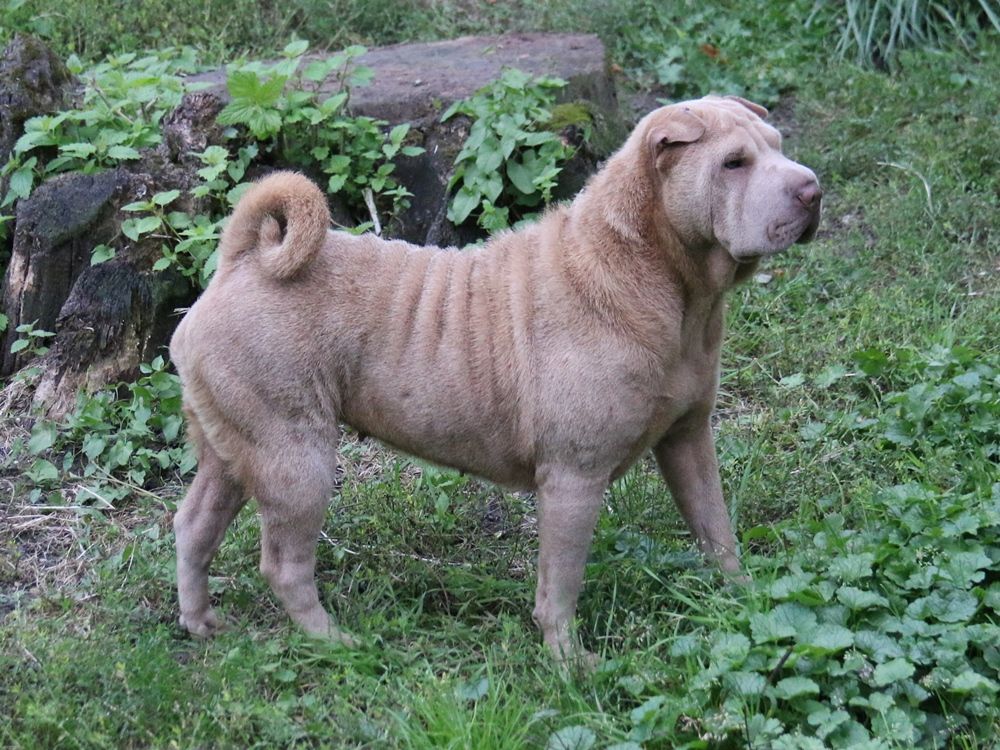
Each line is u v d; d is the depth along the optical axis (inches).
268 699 145.5
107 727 135.9
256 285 148.9
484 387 148.6
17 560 173.9
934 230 244.5
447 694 139.4
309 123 226.8
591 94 263.3
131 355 207.3
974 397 191.9
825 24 326.6
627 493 180.7
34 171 222.2
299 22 326.3
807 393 207.6
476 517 183.6
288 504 150.2
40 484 192.4
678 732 131.3
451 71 261.4
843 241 248.2
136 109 229.9
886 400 197.0
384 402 151.9
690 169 140.5
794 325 224.7
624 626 151.6
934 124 282.0
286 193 147.1
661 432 150.9
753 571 157.8
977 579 146.7
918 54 306.0
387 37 325.4
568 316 144.9
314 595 155.6
